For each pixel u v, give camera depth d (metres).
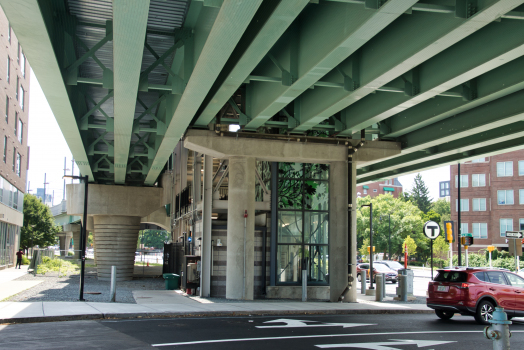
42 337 10.36
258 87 17.33
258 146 20.27
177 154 35.88
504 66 13.88
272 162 21.56
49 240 76.81
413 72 14.50
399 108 16.03
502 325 6.54
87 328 11.77
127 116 16.17
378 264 37.97
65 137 19.91
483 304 14.95
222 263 21.42
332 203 21.20
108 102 21.47
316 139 20.86
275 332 11.80
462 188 69.56
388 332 12.43
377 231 81.88
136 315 14.27
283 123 19.39
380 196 87.81
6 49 41.56
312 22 12.66
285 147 20.53
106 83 13.29
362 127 19.06
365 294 25.75
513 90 13.99
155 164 26.00
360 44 11.05
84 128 18.08
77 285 25.72
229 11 9.15
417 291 28.70
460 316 17.33
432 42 10.66
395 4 9.10
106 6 12.34
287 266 21.36
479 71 12.34
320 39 12.09
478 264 55.72
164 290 24.50
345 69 14.65
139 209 34.72
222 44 10.68
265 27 10.36
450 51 13.00
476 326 14.36
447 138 19.20
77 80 13.19
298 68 13.55
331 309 17.14
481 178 68.38
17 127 48.19
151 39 14.13
